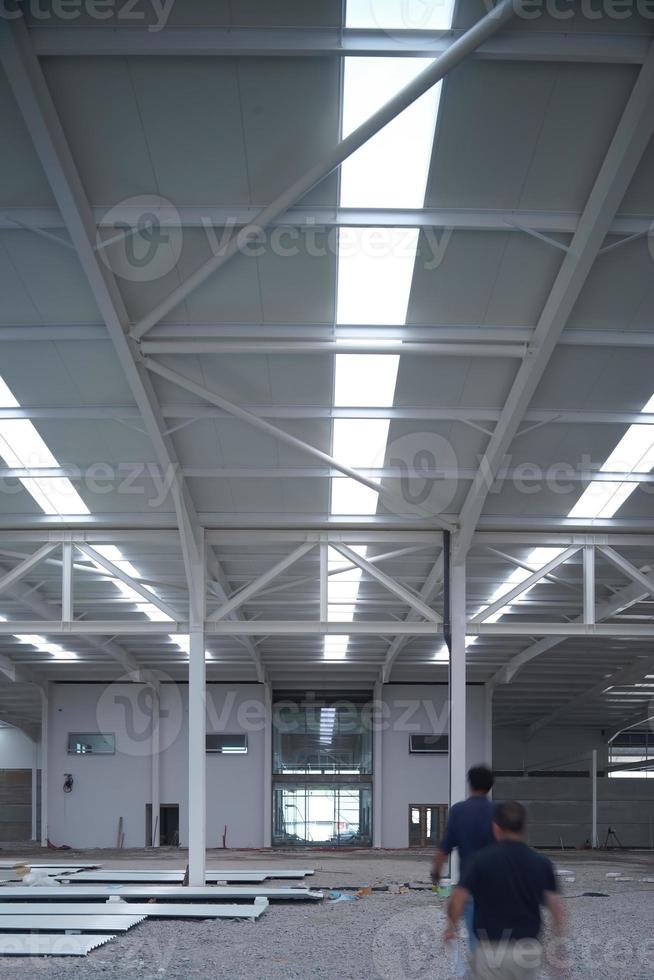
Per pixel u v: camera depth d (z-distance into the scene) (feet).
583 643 145.38
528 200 53.83
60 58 44.98
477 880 27.66
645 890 94.58
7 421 77.25
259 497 89.35
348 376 71.31
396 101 44.83
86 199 52.54
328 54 44.34
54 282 60.18
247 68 45.60
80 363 68.80
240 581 115.65
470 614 130.72
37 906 74.28
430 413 74.38
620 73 46.14
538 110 48.08
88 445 79.30
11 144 49.21
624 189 50.65
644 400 73.67
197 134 49.19
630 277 60.54
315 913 75.61
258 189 52.80
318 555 104.53
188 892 84.12
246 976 49.06
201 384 71.56
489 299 62.49
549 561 98.07
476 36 42.45
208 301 62.80
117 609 128.47
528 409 74.79
